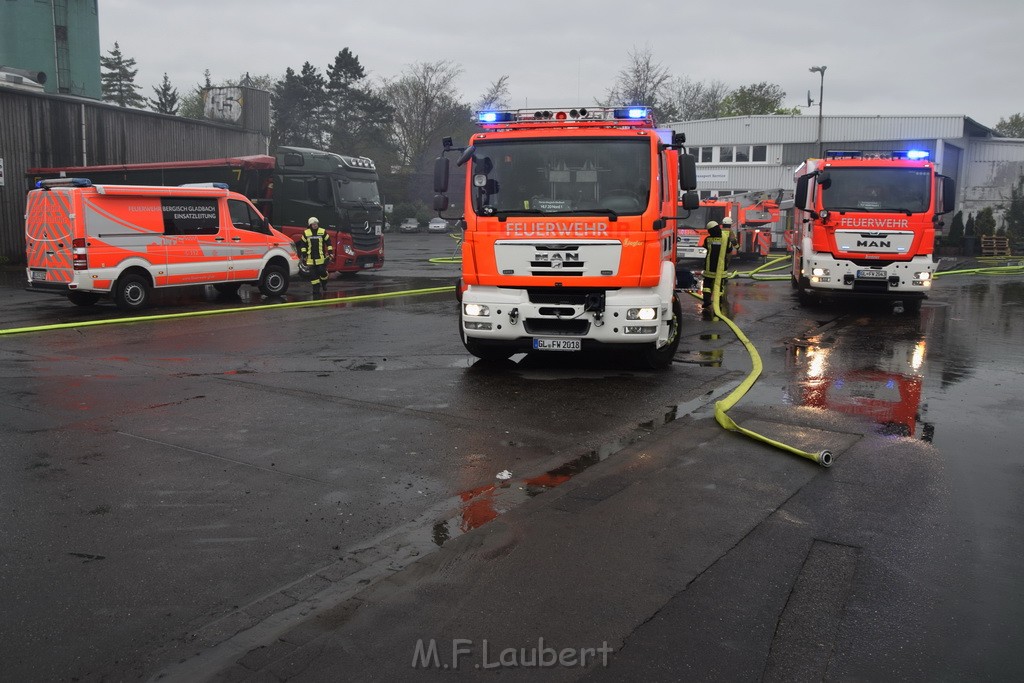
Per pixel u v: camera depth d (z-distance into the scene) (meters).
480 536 4.53
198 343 11.04
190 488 5.31
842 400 7.98
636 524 4.72
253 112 36.09
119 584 3.97
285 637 3.47
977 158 49.62
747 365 9.85
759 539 4.52
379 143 66.62
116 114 28.38
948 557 4.30
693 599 3.81
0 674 3.20
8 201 24.95
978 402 7.96
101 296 16.36
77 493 5.19
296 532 4.62
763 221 32.25
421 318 13.77
